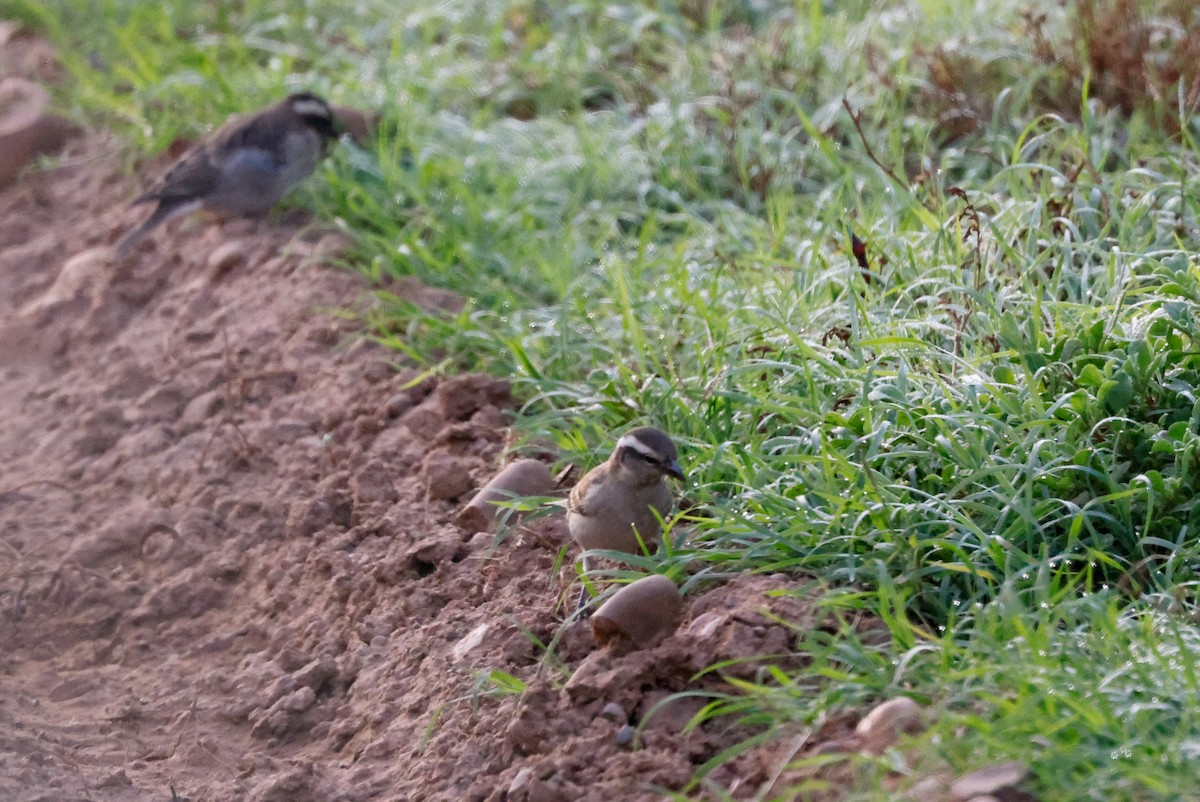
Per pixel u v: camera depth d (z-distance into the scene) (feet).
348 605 35.68
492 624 32.22
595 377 39.86
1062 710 24.27
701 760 26.63
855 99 52.49
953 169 49.42
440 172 52.37
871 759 23.48
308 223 52.16
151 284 51.78
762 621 28.55
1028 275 38.81
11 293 53.88
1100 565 30.14
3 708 34.06
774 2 64.59
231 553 39.42
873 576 29.35
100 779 31.01
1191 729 23.77
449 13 66.33
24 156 59.88
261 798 29.78
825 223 44.62
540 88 59.88
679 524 33.88
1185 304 34.45
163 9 68.08
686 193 52.03
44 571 39.65
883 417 33.88
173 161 57.47
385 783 29.84
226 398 44.80
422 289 46.68
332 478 40.04
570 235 48.19
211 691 34.60
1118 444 31.94
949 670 25.86
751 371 36.76
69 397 47.55
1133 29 50.44
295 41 66.13
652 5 64.44
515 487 36.01
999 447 32.48
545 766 27.35
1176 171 44.06
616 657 29.17
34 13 70.54
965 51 53.06
